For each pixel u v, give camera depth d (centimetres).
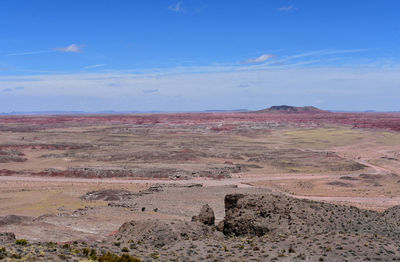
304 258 2584
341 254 2622
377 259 2520
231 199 3859
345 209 4044
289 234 3212
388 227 3516
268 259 2595
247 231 3497
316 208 3891
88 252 2528
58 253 2384
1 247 2377
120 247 3000
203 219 4062
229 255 2734
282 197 3938
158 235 3328
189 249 2908
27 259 2139
